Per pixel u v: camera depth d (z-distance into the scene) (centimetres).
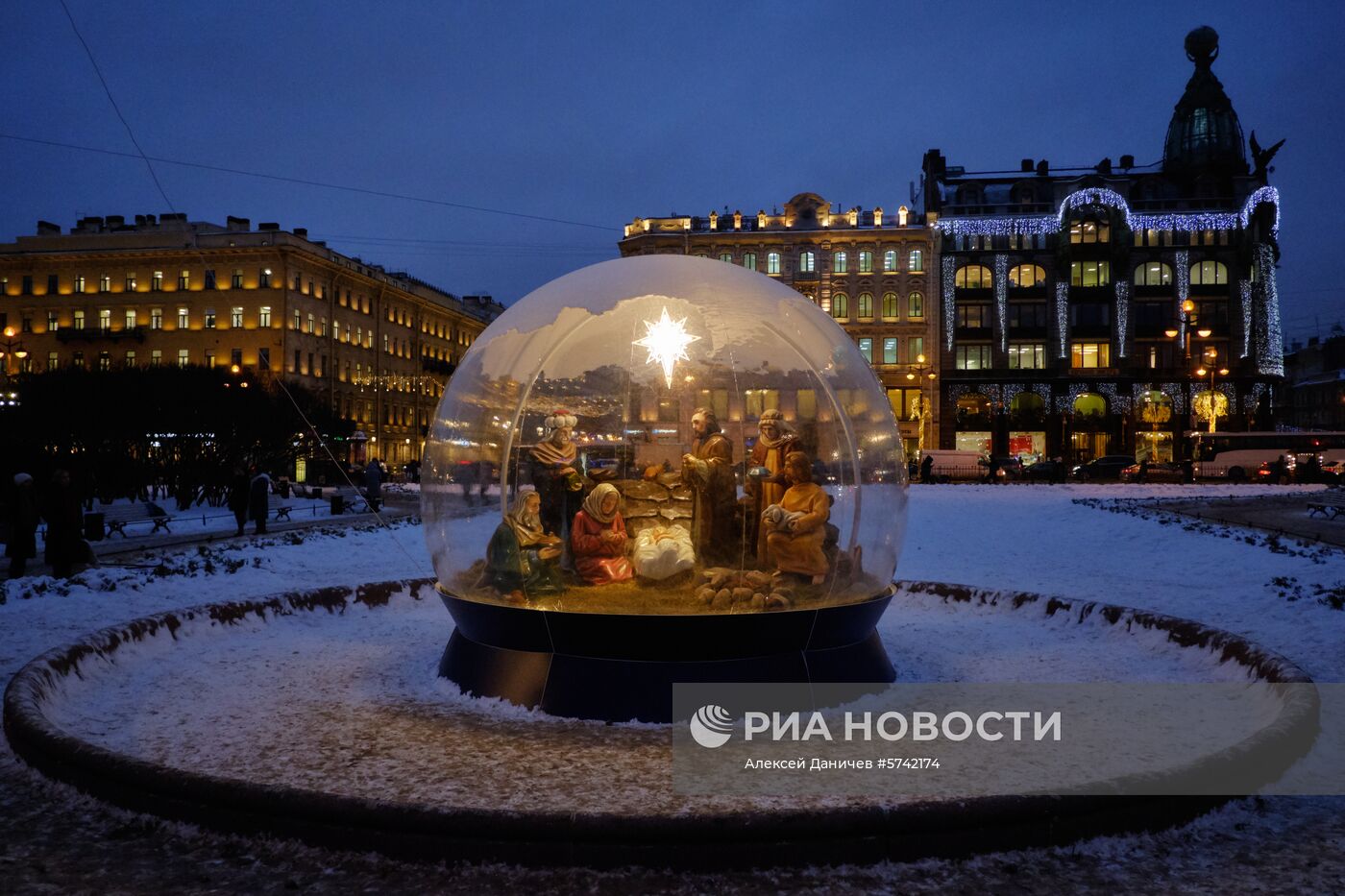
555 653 603
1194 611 963
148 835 422
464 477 657
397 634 865
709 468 598
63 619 896
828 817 386
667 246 6544
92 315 6662
